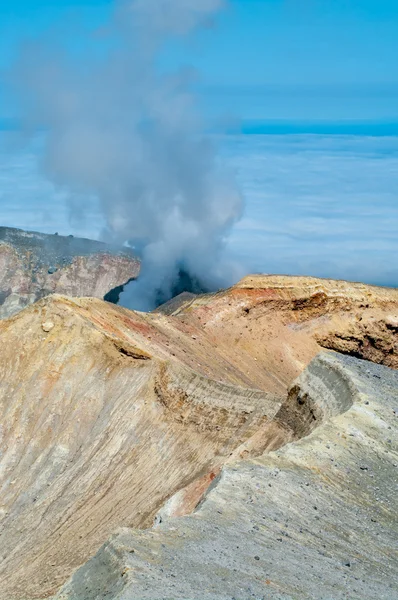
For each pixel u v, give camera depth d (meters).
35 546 58.22
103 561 33.50
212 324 92.75
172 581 31.42
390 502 44.88
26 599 51.12
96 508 60.84
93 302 78.31
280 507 41.50
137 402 68.62
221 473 43.72
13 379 70.81
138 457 65.25
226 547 35.88
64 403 69.06
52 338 72.06
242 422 67.81
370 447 49.03
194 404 68.12
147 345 75.69
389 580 38.03
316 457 47.00
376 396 54.84
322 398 57.94
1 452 66.88
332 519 41.94
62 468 65.19
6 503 63.03
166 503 55.72
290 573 35.03
